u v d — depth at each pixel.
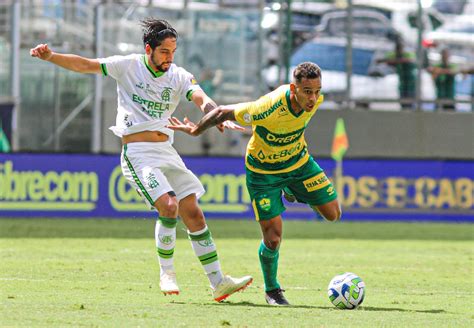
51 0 76.75
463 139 79.31
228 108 28.16
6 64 75.69
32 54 28.03
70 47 76.06
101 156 68.06
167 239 28.70
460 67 80.38
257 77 77.81
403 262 45.12
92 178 68.00
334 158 69.75
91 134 76.44
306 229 63.56
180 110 77.81
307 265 42.91
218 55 77.69
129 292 31.25
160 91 28.94
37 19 75.88
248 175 29.34
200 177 68.44
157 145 29.08
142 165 28.78
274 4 78.94
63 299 28.77
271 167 28.91
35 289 31.56
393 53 78.94
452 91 79.94
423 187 70.38
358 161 69.94
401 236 59.94
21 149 75.81
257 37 77.75
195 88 29.17
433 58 80.81
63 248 48.12
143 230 59.88
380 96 78.94
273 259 29.06
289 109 27.44
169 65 28.81
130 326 23.28
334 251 50.12
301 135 28.72
